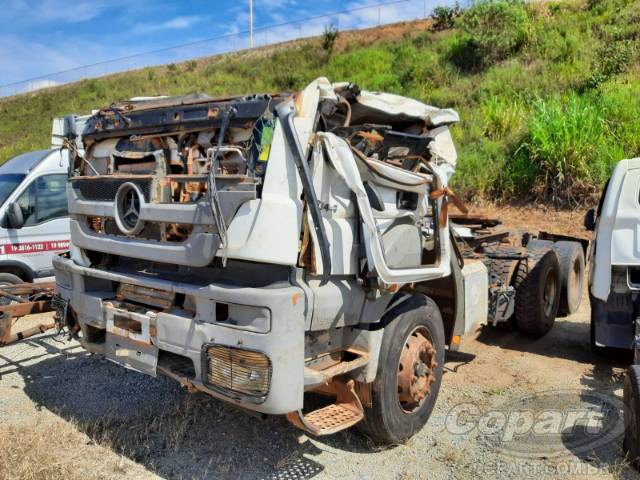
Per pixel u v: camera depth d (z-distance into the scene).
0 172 8.80
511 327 7.25
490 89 18.09
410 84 21.25
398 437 4.33
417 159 4.91
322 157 3.78
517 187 13.25
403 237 4.57
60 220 8.52
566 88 16.67
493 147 14.37
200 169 3.86
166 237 3.82
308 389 3.81
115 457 4.13
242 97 3.68
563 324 7.77
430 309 4.61
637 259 5.24
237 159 3.58
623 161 5.61
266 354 3.31
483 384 5.56
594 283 5.51
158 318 3.81
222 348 3.47
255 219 3.36
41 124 34.09
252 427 4.65
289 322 3.35
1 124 37.50
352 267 3.93
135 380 5.64
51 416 4.84
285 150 3.49
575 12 23.61
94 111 4.96
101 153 4.61
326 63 29.36
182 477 3.90
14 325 7.60
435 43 25.42
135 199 4.01
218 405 5.04
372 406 4.17
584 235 11.32
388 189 4.44
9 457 3.87
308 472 4.00
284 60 31.80
